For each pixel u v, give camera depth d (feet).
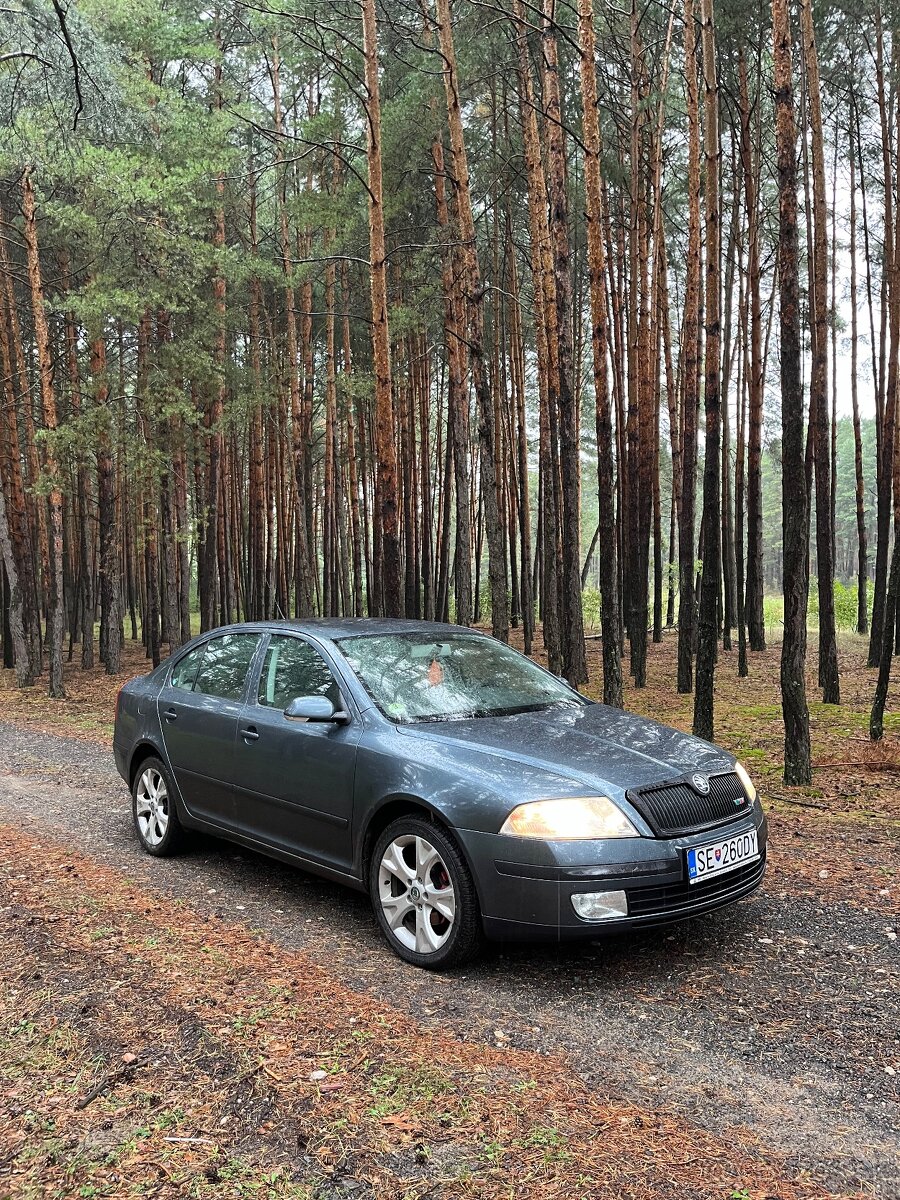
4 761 29.73
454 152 36.37
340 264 59.36
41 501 69.31
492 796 11.76
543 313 44.45
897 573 28.19
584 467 107.86
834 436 67.82
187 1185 7.64
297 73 52.80
